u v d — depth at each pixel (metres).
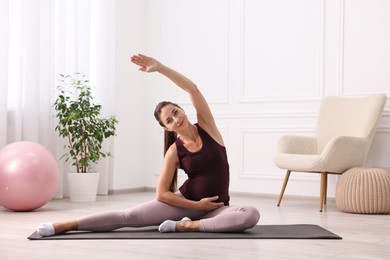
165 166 3.04
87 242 2.76
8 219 3.81
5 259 2.36
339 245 2.76
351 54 5.07
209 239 2.86
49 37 5.13
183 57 5.98
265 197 5.47
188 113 5.93
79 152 5.38
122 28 5.92
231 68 5.69
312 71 5.25
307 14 5.29
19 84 4.90
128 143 6.00
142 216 3.02
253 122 5.54
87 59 5.49
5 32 4.73
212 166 3.01
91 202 5.02
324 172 4.40
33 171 4.19
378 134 4.91
